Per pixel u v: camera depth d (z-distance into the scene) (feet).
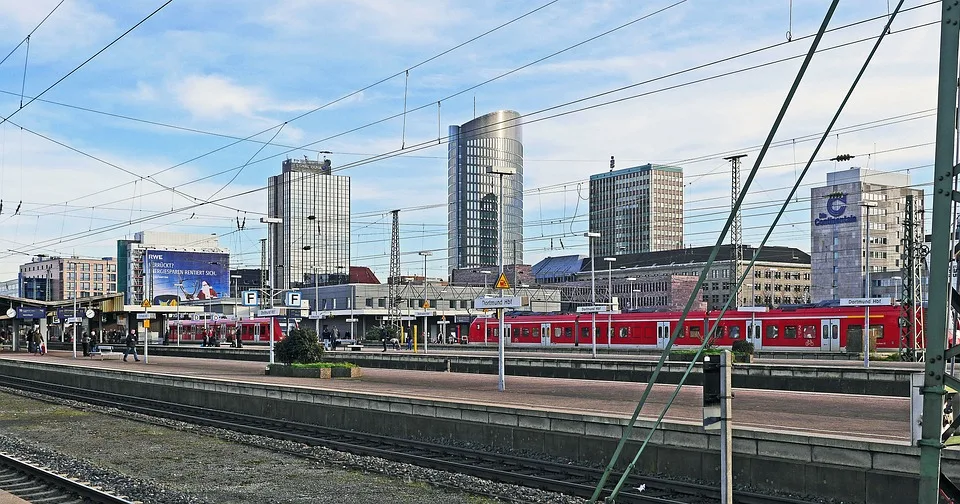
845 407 81.46
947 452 48.65
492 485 59.16
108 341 322.34
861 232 469.57
